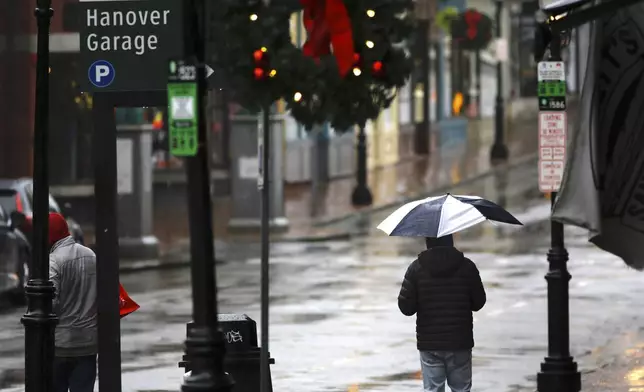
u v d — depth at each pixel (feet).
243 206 216.54
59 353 77.20
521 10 434.30
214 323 57.88
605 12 64.28
